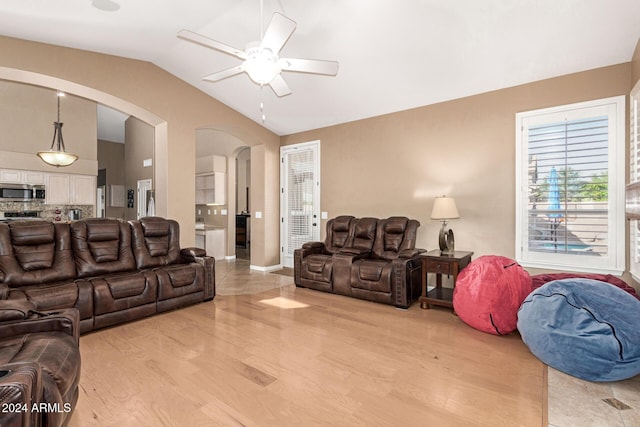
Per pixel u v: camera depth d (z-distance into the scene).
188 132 4.86
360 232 4.78
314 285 4.60
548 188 3.69
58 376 1.51
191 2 3.10
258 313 3.65
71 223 3.67
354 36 3.48
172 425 1.78
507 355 2.61
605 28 2.93
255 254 6.27
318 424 1.80
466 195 4.24
